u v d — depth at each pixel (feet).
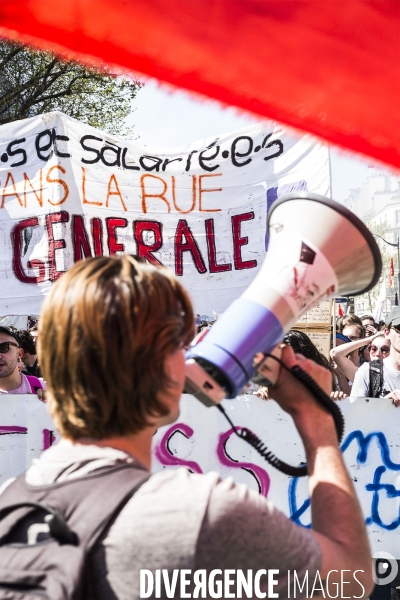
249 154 13.47
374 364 13.94
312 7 2.84
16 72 41.78
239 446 10.99
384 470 11.13
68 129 13.47
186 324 3.68
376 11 2.83
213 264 13.52
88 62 2.77
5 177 13.60
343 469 3.74
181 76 2.83
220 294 13.47
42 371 3.54
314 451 3.80
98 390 3.31
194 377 4.02
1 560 3.17
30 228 13.51
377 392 13.80
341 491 3.61
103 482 3.26
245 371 4.03
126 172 13.58
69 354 3.34
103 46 2.75
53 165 13.34
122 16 2.74
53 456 3.48
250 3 2.81
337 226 4.36
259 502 3.28
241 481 10.96
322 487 3.65
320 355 11.09
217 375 4.03
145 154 13.64
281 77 2.92
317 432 3.88
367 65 2.94
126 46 2.77
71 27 2.71
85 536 3.11
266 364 4.05
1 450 10.88
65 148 13.41
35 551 3.13
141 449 3.55
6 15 2.66
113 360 3.30
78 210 13.42
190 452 10.93
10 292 13.50
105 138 13.52
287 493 10.95
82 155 13.48
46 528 3.22
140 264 3.60
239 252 13.44
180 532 3.07
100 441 3.43
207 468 10.94
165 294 3.51
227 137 13.56
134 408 3.36
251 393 11.22
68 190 13.37
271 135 13.30
